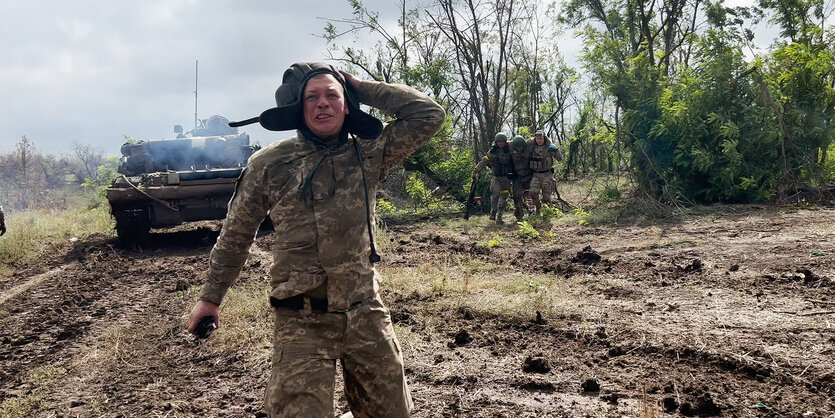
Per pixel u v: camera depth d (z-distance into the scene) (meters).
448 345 5.35
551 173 13.20
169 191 11.70
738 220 11.28
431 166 18.14
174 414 4.37
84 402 4.73
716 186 13.91
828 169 14.60
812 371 4.30
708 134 14.08
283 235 2.71
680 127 14.13
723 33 14.59
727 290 6.49
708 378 4.37
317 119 2.72
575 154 24.84
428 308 6.43
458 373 4.70
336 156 2.77
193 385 4.92
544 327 5.69
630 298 6.49
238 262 2.88
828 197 13.22
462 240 11.22
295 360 2.63
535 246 10.21
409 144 2.87
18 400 4.79
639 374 4.51
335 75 2.81
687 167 14.21
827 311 5.53
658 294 6.54
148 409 4.49
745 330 5.21
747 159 13.92
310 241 2.68
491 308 6.26
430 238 11.48
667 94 14.34
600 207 14.32
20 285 9.20
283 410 2.57
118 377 5.21
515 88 24.95
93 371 5.39
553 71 26.33
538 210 13.16
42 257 11.53
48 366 5.53
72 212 19.03
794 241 8.71
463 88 21.30
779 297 6.08
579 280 7.39
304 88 2.74
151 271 9.62
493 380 4.56
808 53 14.05
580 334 5.42
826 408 3.81
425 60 21.58
